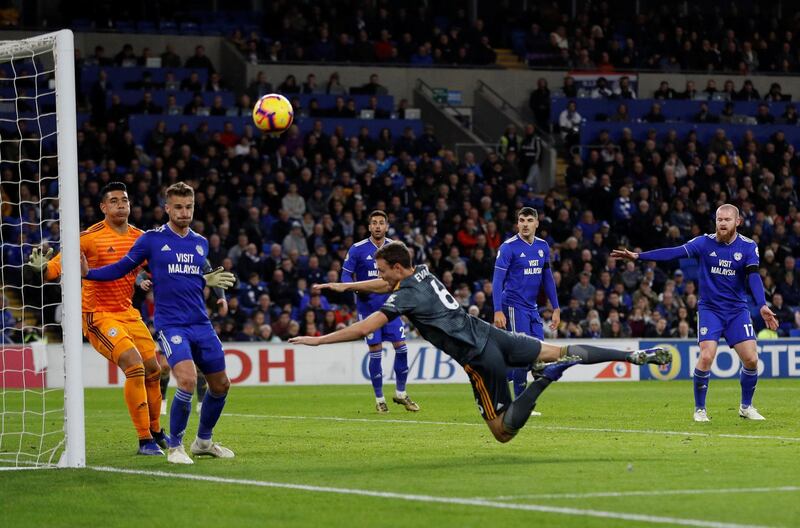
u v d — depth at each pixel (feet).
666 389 80.53
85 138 106.32
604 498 28.43
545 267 58.03
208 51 130.41
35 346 82.69
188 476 33.60
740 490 29.60
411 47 136.26
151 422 41.83
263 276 96.58
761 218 116.26
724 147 124.57
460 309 35.37
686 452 38.42
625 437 44.29
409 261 35.09
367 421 54.08
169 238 36.88
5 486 32.50
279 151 110.11
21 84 109.81
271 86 121.90
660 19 147.23
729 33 147.95
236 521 26.30
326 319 90.02
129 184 100.89
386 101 126.93
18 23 124.36
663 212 113.50
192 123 113.60
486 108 135.54
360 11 136.98
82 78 118.42
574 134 127.44
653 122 129.59
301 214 105.09
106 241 41.39
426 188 112.06
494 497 28.84
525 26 145.89
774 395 72.69
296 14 134.00
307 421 54.39
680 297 100.68
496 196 113.60
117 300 40.88
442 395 74.84
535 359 35.17
